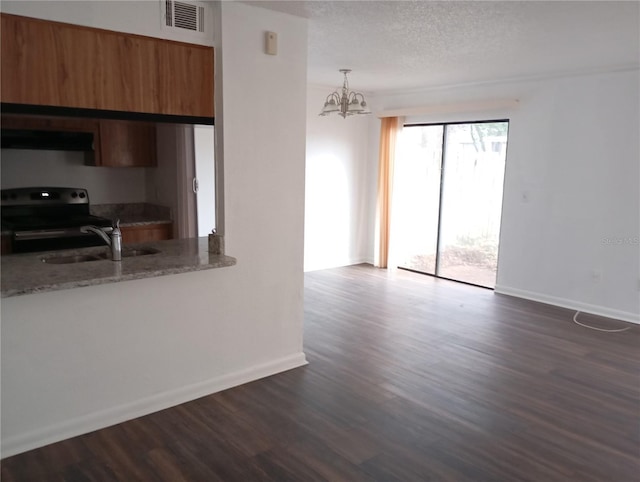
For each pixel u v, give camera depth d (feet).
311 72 17.39
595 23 10.89
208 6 9.75
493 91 18.84
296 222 11.52
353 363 12.37
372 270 23.06
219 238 10.30
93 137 10.05
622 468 8.32
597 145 16.39
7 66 7.74
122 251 10.46
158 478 7.82
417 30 11.62
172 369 10.00
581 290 17.25
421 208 22.89
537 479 7.98
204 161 10.39
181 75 9.55
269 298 11.32
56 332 8.52
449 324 15.53
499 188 20.12
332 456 8.48
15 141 9.32
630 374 12.07
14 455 8.31
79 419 8.95
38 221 9.88
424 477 7.97
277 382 11.22
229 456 8.42
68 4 8.16
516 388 11.19
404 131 22.41
